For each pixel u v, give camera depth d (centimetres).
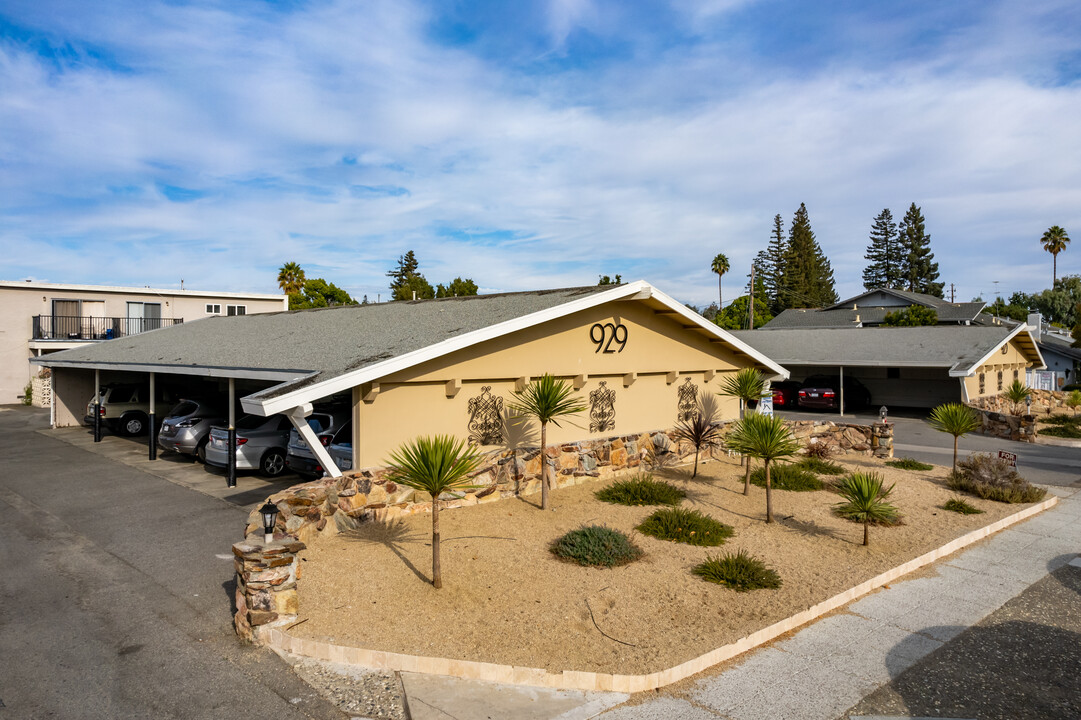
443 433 1057
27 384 3159
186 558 867
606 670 552
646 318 1416
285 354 1197
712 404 1620
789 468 1366
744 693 533
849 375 3147
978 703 526
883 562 838
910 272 8238
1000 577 816
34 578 793
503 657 570
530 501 1102
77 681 546
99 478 1387
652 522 954
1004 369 2959
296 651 588
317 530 855
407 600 677
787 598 714
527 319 1084
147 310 3419
